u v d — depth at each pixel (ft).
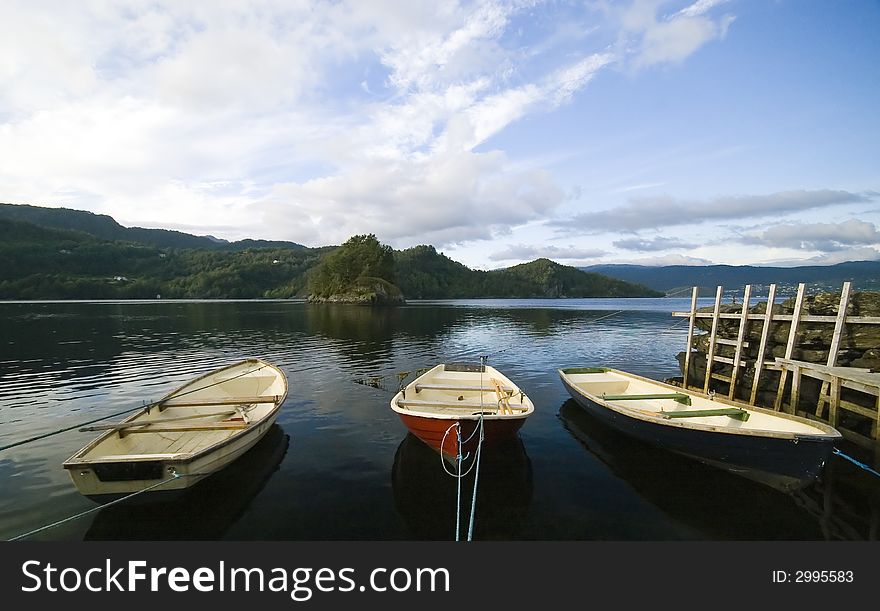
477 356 82.17
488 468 30.37
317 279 374.22
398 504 25.29
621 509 24.84
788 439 24.41
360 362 74.54
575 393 42.78
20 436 36.55
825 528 23.18
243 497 25.91
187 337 110.32
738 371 45.52
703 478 28.63
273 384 46.21
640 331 132.98
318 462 31.14
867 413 31.78
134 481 22.34
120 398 49.21
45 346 92.17
